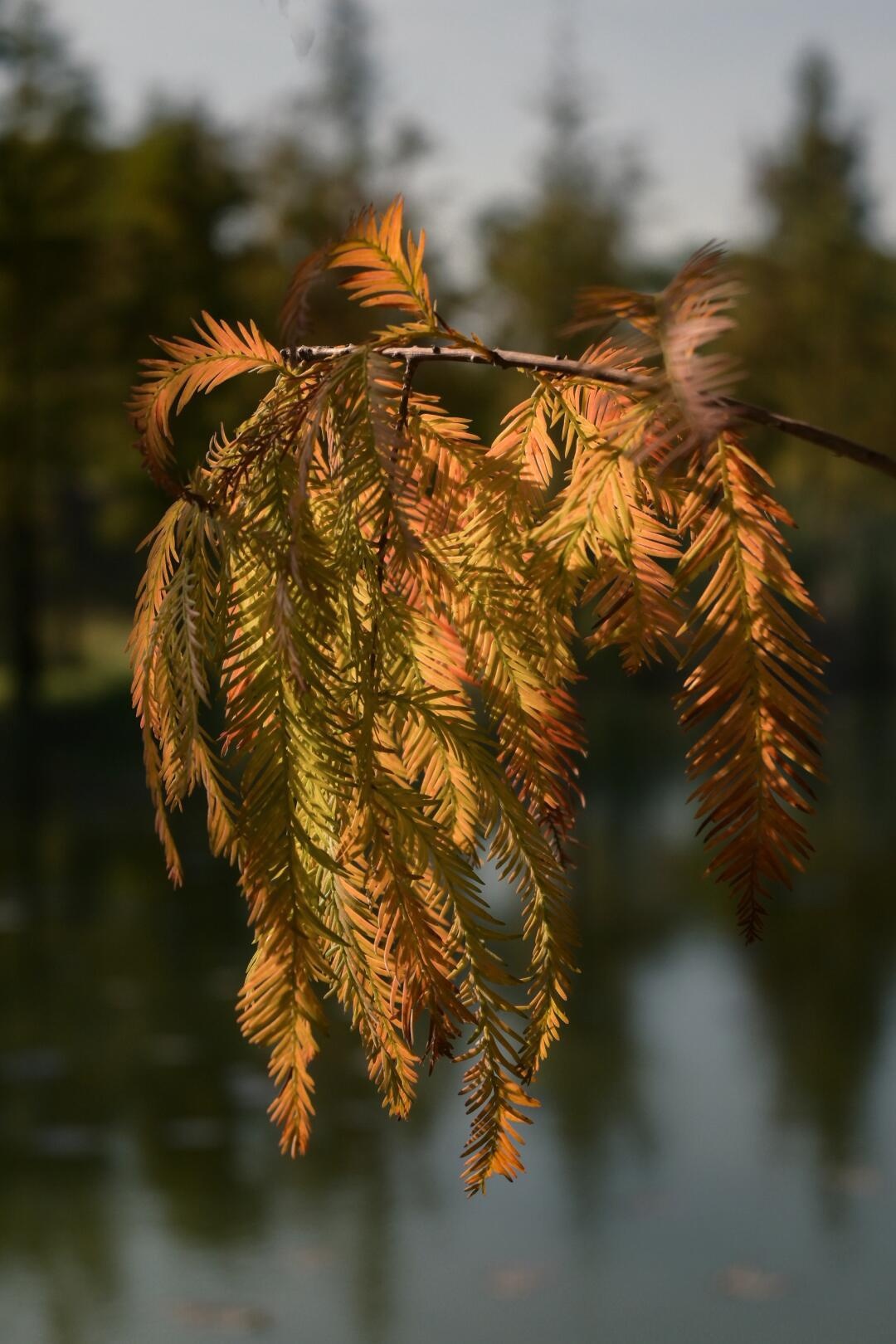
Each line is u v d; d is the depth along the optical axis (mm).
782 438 36125
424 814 897
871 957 10617
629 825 17172
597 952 10898
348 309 11398
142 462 957
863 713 32750
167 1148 6754
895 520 41500
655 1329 4832
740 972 10258
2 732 25312
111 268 28672
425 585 957
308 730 882
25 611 28953
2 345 28078
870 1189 6160
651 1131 7000
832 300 43125
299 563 874
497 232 38938
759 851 786
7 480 28312
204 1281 5219
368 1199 6160
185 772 898
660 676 34062
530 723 958
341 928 909
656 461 891
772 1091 7578
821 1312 4887
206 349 961
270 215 32344
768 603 812
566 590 932
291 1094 892
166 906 12570
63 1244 5641
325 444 947
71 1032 8680
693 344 768
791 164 44375
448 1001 889
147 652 942
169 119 29578
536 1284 5199
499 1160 897
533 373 905
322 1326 4859
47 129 27938
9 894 13148
